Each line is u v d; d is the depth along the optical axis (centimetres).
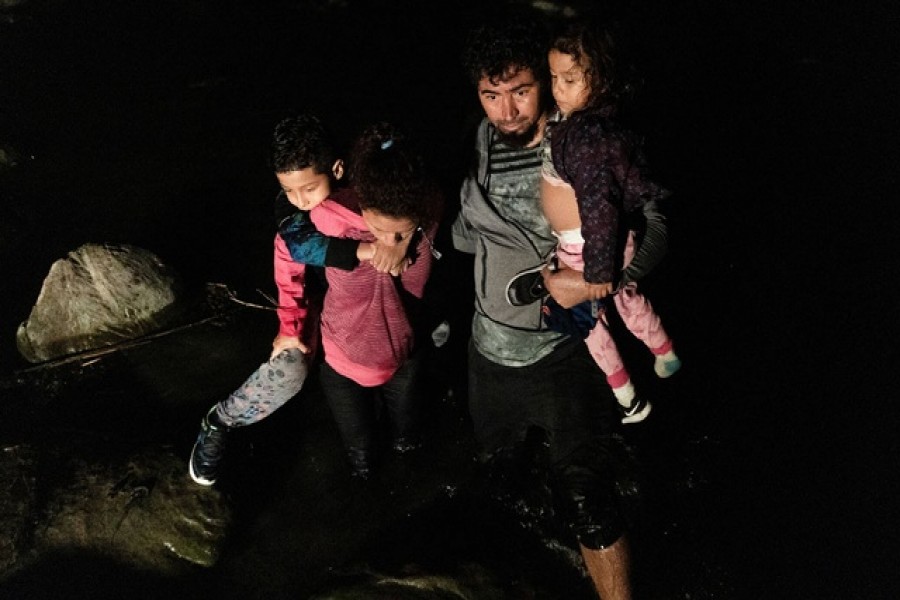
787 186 561
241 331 446
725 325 448
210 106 654
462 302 449
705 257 497
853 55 706
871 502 358
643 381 406
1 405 402
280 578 333
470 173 305
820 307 461
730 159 588
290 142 263
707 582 328
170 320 452
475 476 366
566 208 280
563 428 317
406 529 346
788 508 355
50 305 432
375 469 367
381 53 720
